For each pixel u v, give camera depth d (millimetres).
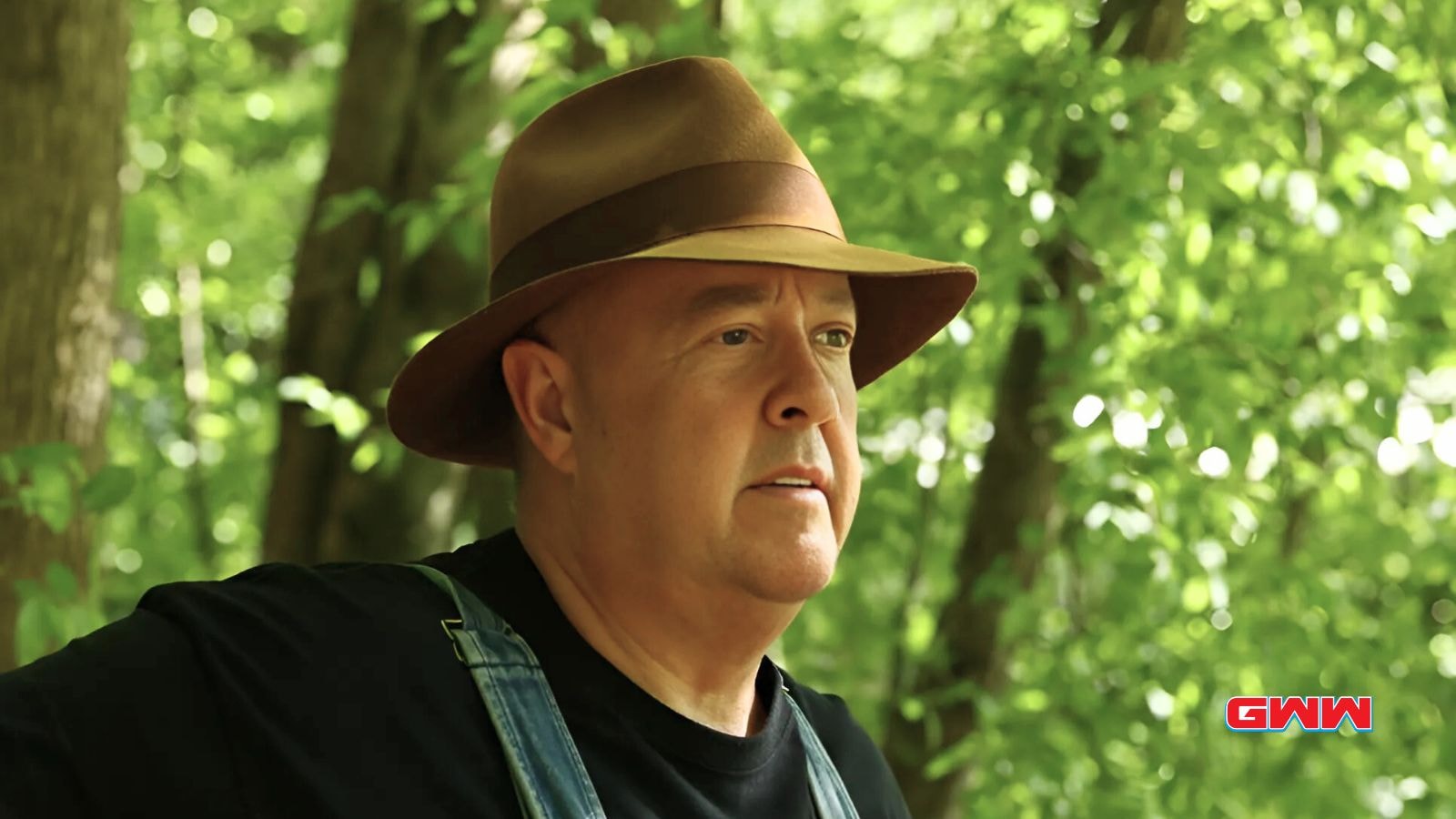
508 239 1819
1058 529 4891
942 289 2061
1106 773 4656
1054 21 4633
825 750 2066
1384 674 5211
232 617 1584
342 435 4281
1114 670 4828
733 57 4996
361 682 1578
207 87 7273
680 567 1716
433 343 1770
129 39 3545
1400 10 4555
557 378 1788
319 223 4539
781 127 1835
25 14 3316
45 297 3334
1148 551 4297
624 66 4266
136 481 2912
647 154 1759
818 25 6906
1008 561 4621
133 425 6863
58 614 2795
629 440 1725
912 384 5402
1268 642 4793
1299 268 4648
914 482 5430
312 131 7719
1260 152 4340
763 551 1691
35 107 3326
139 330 7047
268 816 1490
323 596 1649
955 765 4582
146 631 1559
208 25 7176
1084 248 4516
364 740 1544
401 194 4820
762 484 1713
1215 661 4699
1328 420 4848
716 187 1754
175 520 7414
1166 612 4805
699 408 1697
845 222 4586
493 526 4898
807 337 1766
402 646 1627
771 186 1783
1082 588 5254
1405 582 6297
